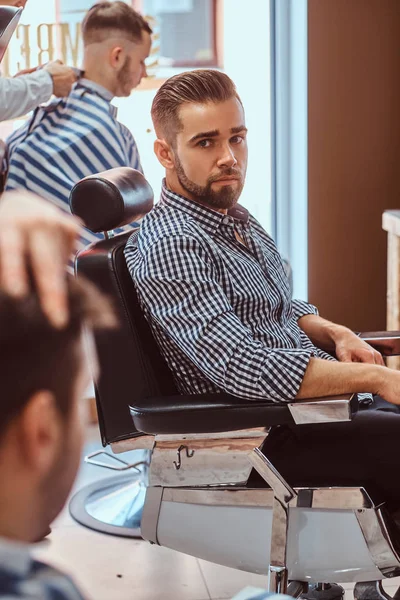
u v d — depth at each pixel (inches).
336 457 69.3
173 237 70.9
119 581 94.4
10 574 20.5
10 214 23.2
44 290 22.1
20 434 21.8
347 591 92.4
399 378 65.1
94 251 74.2
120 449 74.6
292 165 144.3
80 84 115.7
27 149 113.6
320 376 64.9
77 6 131.6
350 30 134.0
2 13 94.4
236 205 83.3
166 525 71.3
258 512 67.7
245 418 65.7
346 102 136.6
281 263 83.9
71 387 22.5
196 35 138.5
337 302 143.1
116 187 76.1
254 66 142.4
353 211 140.5
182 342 69.4
